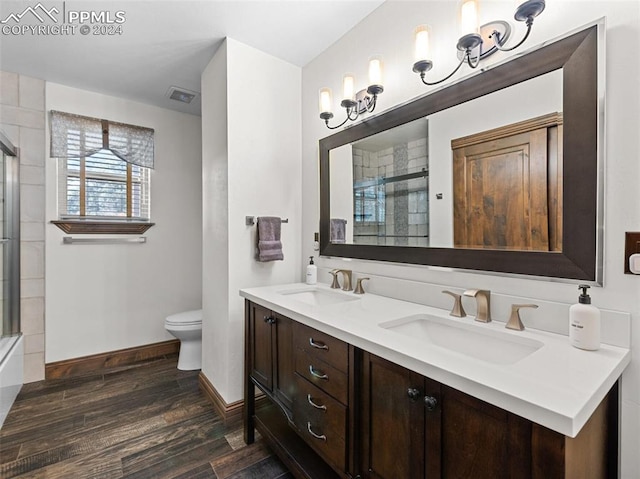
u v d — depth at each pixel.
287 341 1.49
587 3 1.02
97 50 2.12
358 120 1.88
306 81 2.31
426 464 0.88
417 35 1.36
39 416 2.03
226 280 2.04
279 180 2.25
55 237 2.60
